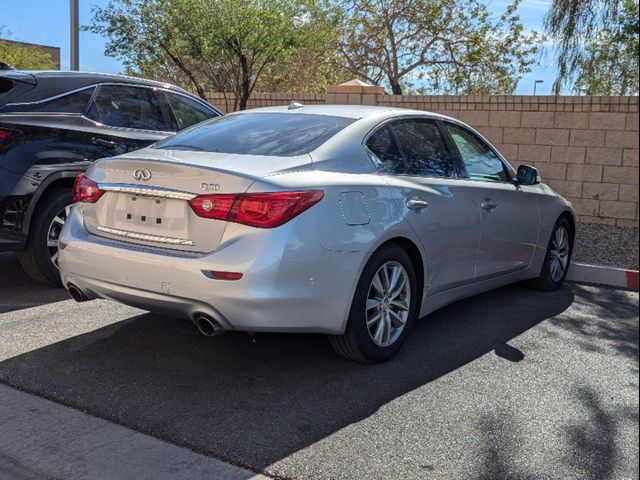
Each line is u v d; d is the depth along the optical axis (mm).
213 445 3352
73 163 6016
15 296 5895
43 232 5922
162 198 4043
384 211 4336
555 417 3779
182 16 11758
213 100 13359
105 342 4797
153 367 4359
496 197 5543
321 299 3947
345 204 4094
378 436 3496
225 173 3846
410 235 4520
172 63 14828
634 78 10898
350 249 4055
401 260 4500
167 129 7098
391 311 4516
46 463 3156
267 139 4496
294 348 4777
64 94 6234
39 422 3555
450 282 5066
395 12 19766
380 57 20547
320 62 20500
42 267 5969
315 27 13562
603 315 5875
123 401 3836
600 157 9945
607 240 9008
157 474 3080
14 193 5609
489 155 5883
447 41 20000
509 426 3654
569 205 6789
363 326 4254
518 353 4812
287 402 3873
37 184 5746
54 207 5969
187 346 4762
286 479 3074
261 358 4566
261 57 12867
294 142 4410
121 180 4234
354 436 3490
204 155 4246
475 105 10594
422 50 20391
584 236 9258
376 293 4398
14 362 4367
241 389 4047
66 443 3346
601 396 4082
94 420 3590
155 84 7168
